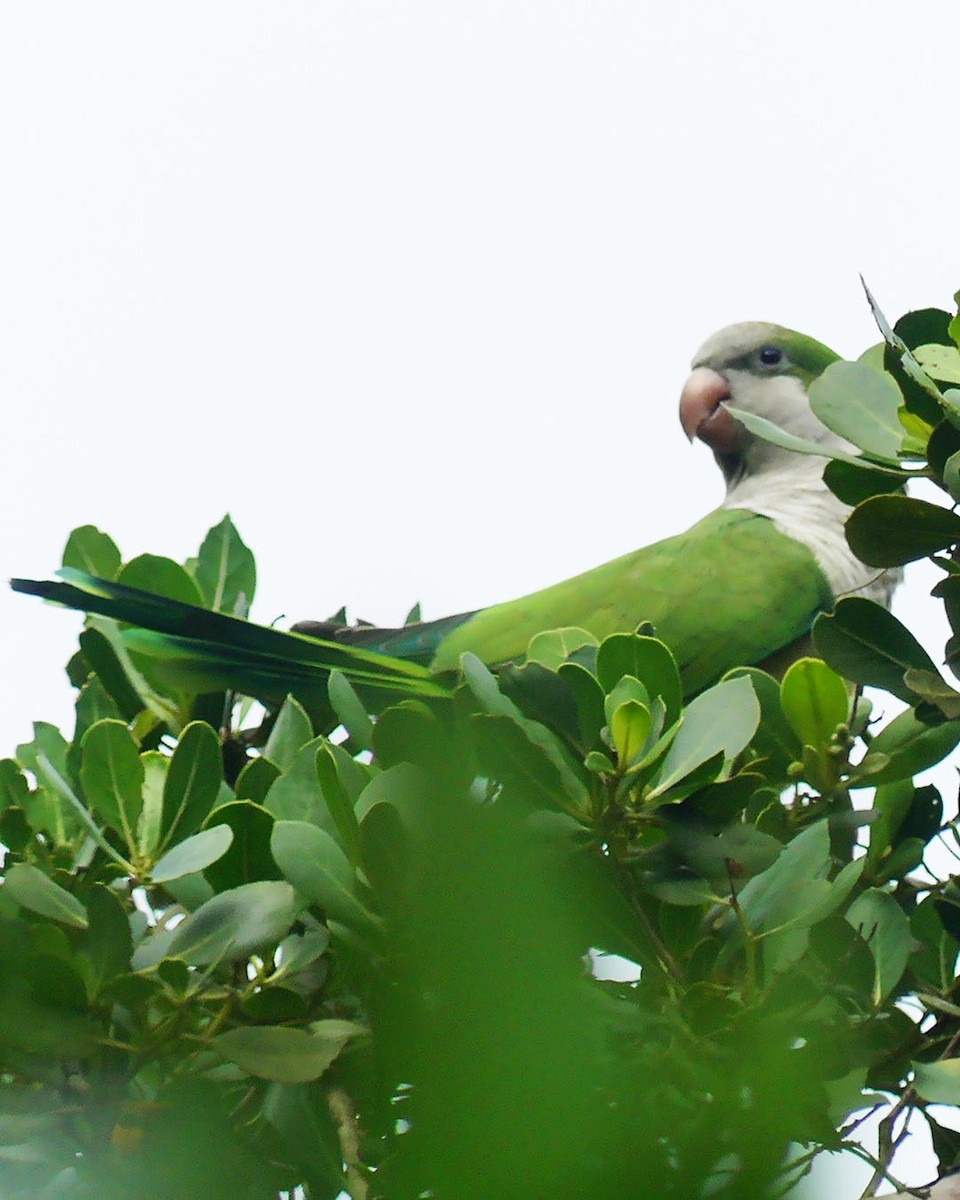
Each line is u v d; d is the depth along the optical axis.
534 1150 2.77
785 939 4.31
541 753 4.36
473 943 3.11
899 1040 4.54
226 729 6.70
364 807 4.14
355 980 4.46
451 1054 2.89
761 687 5.35
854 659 4.83
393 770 4.15
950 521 4.58
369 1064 4.34
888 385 4.91
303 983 4.68
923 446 4.80
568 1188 2.75
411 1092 3.67
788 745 5.33
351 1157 4.05
